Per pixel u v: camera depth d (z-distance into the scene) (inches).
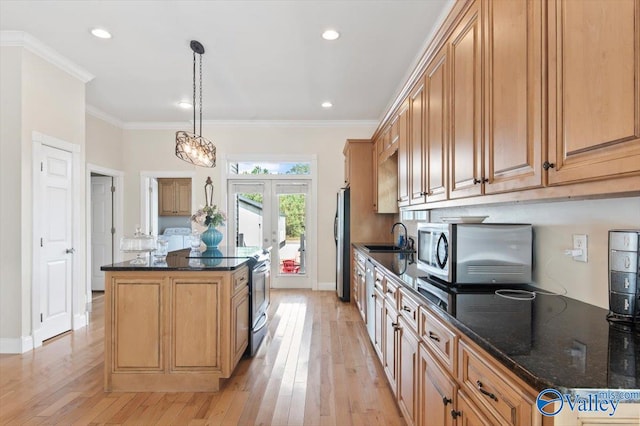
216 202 235.8
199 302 99.2
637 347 39.6
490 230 70.2
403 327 80.7
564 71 41.7
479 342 42.8
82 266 156.2
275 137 235.3
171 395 96.8
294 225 241.8
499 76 56.6
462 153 71.6
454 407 51.1
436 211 129.6
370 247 165.5
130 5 107.0
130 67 150.9
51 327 139.3
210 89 176.6
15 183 126.0
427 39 126.2
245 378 107.0
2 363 116.6
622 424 30.3
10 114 126.1
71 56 141.0
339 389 100.4
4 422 83.7
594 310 54.0
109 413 87.8
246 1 104.5
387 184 178.2
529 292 65.9
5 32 122.5
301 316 173.0
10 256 126.1
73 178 151.2
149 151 239.0
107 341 99.0
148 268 98.3
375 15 111.4
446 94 80.7
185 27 119.4
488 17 60.3
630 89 32.7
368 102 195.3
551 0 43.8
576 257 59.4
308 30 120.5
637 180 32.9
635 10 32.0
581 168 39.0
